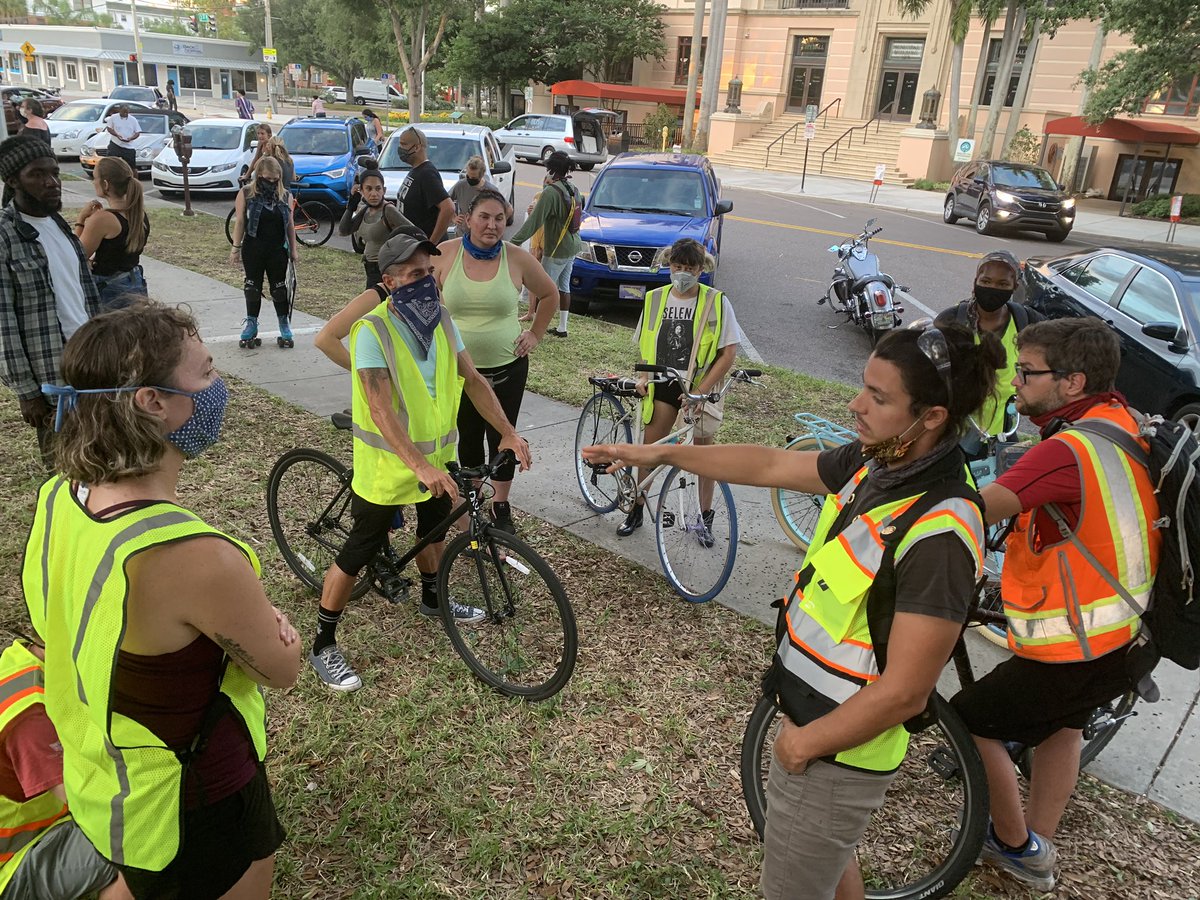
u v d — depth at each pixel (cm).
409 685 335
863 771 178
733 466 219
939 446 167
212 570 147
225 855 167
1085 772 313
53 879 186
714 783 296
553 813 278
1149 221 2280
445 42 4538
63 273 376
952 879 241
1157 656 231
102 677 144
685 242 406
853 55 3409
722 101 3775
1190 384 664
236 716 164
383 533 322
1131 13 2008
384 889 244
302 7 6619
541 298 435
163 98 3036
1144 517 226
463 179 864
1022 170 1903
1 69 6906
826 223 1822
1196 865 274
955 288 1229
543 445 593
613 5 3878
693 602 410
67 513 152
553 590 318
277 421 588
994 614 269
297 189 1323
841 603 173
